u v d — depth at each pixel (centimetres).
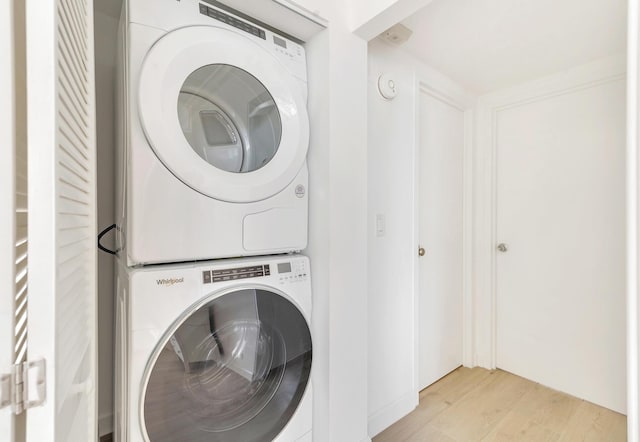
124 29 86
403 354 168
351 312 123
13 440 35
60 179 41
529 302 201
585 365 178
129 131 78
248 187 96
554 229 190
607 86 168
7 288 34
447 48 160
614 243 167
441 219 203
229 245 94
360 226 127
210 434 88
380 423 153
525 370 203
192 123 92
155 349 78
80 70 56
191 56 86
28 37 36
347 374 121
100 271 125
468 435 150
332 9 117
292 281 107
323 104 117
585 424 157
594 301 175
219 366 90
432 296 197
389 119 161
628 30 47
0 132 33
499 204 216
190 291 84
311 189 122
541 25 138
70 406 46
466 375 207
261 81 102
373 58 151
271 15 107
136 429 77
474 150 220
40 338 37
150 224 80
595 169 173
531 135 199
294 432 105
